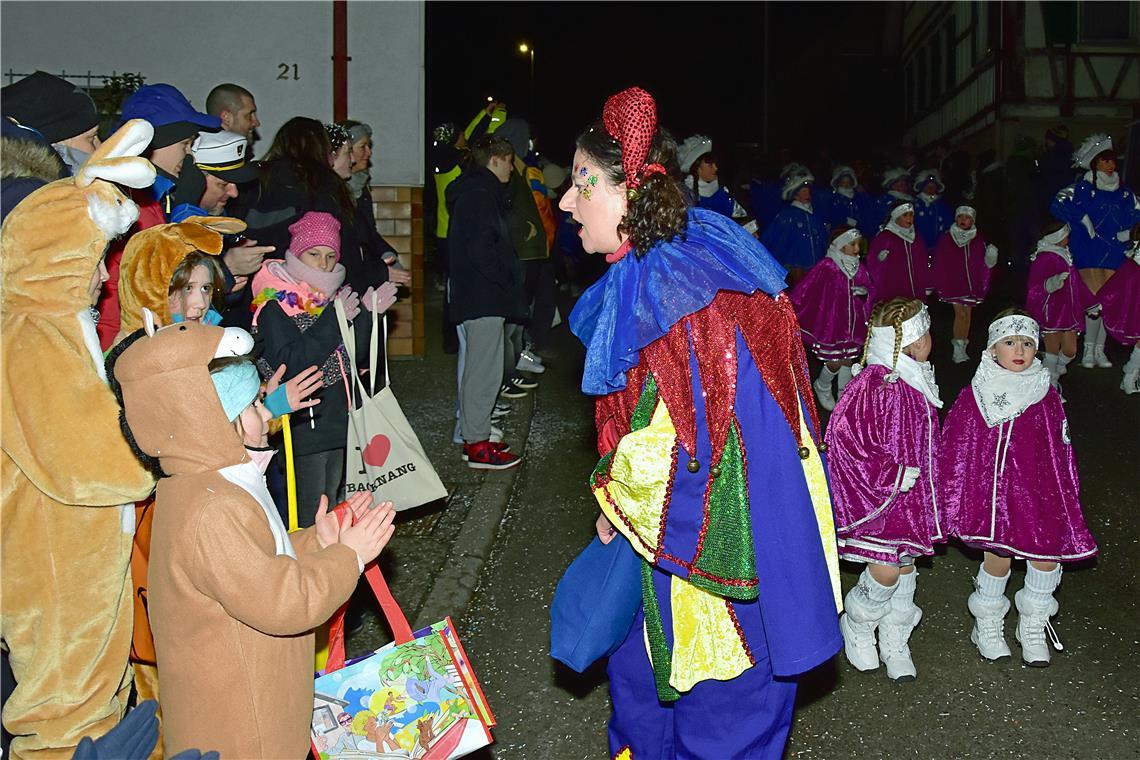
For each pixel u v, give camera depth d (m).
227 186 4.79
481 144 6.82
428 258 16.61
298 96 9.24
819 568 2.78
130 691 3.15
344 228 5.32
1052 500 4.43
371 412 4.42
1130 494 6.76
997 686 4.49
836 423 4.34
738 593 2.77
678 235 2.84
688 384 2.76
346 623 4.83
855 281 8.98
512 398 9.08
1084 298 9.33
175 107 4.25
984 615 4.74
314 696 2.77
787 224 13.52
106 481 2.75
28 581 2.77
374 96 9.43
